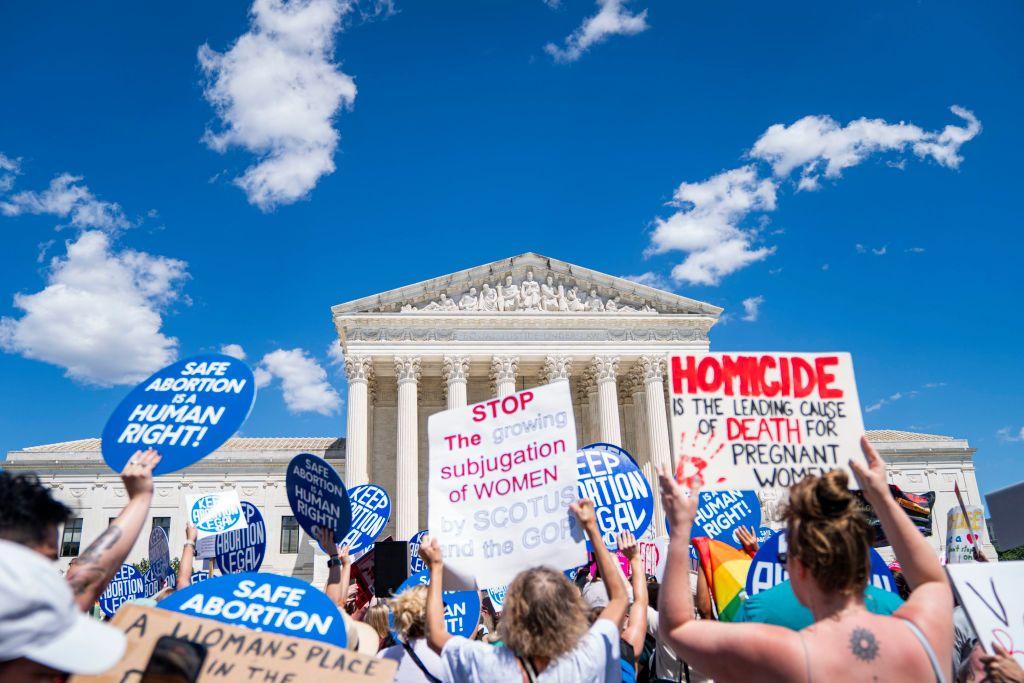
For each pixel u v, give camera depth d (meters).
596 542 6.38
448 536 8.41
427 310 66.00
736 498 13.49
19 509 4.29
